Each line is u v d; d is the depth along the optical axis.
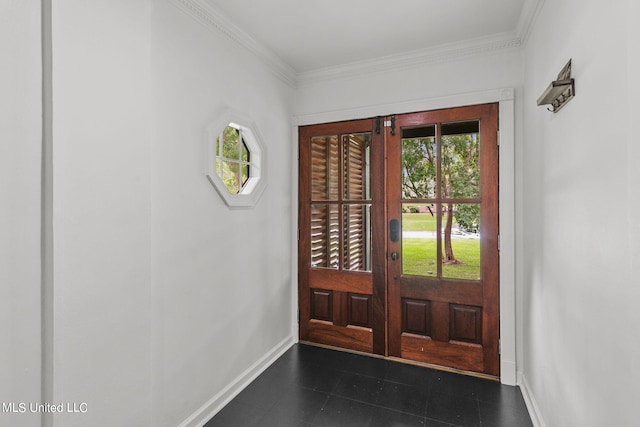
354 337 2.77
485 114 2.33
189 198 1.80
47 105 1.13
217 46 2.00
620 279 0.95
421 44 2.38
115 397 1.34
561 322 1.44
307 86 2.92
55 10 1.13
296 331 2.96
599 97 1.07
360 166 2.75
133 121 1.42
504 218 2.26
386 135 2.63
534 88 1.89
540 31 1.76
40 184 1.13
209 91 1.94
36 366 1.12
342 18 2.05
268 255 2.58
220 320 2.04
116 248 1.34
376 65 2.62
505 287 2.26
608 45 1.00
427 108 2.48
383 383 2.27
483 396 2.11
